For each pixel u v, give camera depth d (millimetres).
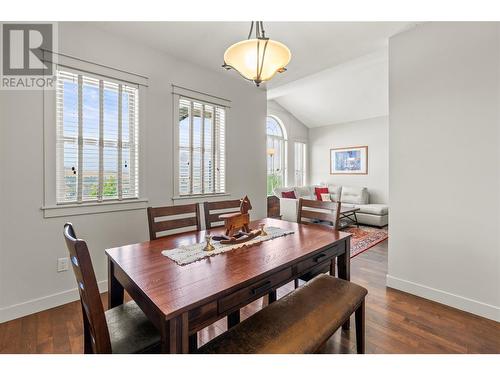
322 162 7242
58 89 2143
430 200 2229
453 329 1812
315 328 1163
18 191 1948
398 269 2445
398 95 2412
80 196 2244
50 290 2098
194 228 3061
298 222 2330
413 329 1812
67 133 2193
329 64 3115
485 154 1938
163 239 1752
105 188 2404
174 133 2828
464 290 2059
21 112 1949
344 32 2387
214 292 1025
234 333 1132
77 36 2184
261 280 1227
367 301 2221
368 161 6285
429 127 2217
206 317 1024
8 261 1917
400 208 2424
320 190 6301
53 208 2094
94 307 919
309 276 1827
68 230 1071
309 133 7488
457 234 2088
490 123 1907
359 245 3926
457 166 2072
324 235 1853
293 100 6340
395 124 2439
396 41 2418
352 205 5785
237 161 3512
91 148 2311
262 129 3859
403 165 2393
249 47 1518
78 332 1782
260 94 3834
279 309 1298
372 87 5164
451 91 2084
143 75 2578
